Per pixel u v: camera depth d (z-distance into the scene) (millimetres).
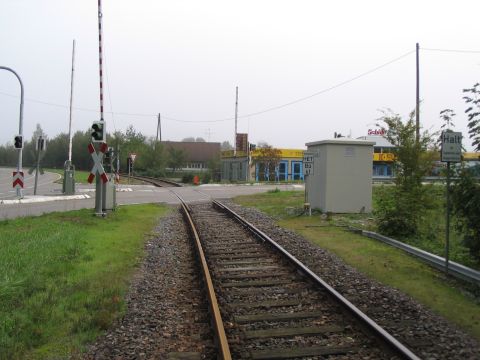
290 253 11062
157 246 12266
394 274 9031
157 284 8484
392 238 12578
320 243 12344
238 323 6316
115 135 71375
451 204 9445
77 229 13211
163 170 73125
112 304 6902
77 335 5883
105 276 8516
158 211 21188
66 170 29766
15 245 10523
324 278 8773
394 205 13008
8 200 24594
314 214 18234
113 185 18641
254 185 46594
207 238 13281
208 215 19188
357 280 8609
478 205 8734
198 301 7348
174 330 6148
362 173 18422
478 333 6035
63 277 8352
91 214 16656
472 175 9047
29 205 22812
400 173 13609
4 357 5148
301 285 8219
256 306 6984
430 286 8203
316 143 19062
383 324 6262
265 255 10859
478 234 9078
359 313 6207
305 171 18109
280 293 7738
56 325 6184
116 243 12070
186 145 110375
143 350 5496
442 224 14297
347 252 11125
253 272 9250
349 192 18328
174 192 34906
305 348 5395
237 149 65438
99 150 16594
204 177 54938
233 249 11641
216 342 5570
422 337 5828
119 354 5379
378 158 55688
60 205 22766
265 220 17422
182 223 17219
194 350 5484
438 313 6809
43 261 9203
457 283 8469
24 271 8398
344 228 14852
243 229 15031
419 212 13008
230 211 19141
